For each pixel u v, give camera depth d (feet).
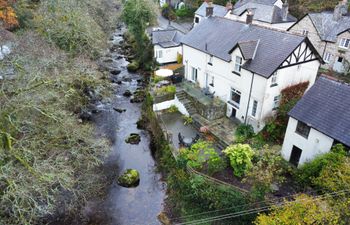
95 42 110.52
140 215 63.82
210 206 58.29
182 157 67.82
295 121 65.46
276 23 145.28
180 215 62.28
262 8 152.97
